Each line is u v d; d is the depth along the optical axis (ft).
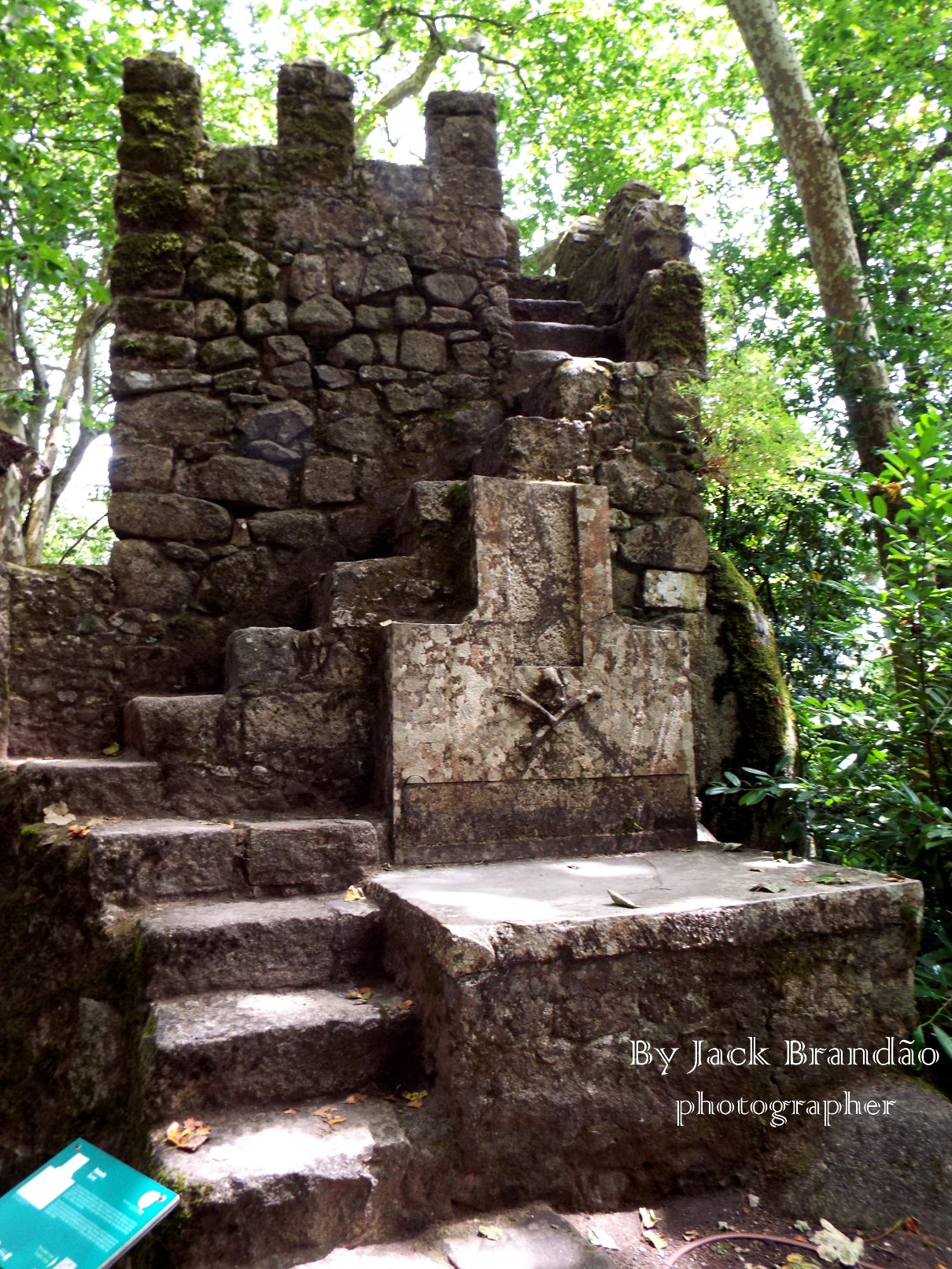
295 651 11.29
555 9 36.32
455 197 15.56
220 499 13.85
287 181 14.83
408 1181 7.12
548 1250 6.99
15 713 12.09
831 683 17.31
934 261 23.82
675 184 36.52
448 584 11.84
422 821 10.41
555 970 7.82
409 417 14.93
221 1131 7.20
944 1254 7.57
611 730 11.35
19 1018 9.28
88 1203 6.38
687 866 10.39
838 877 9.69
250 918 8.74
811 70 24.13
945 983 9.91
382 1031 8.02
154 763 10.55
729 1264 7.32
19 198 23.89
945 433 11.92
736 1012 8.52
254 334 14.37
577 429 12.62
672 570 13.41
